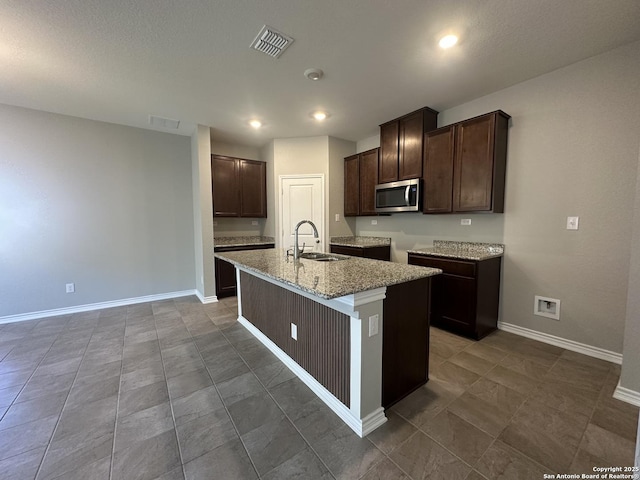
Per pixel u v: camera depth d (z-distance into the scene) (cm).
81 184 360
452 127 299
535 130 261
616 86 217
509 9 173
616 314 226
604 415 165
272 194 466
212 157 430
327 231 452
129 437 153
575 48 214
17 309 330
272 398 187
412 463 135
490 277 280
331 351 177
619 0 164
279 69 240
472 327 268
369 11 174
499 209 282
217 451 144
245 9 172
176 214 429
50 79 255
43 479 128
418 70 244
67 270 356
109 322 327
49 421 166
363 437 152
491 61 231
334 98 300
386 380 171
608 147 223
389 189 367
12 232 325
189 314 355
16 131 321
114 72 244
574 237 243
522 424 159
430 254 301
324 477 128
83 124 357
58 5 165
